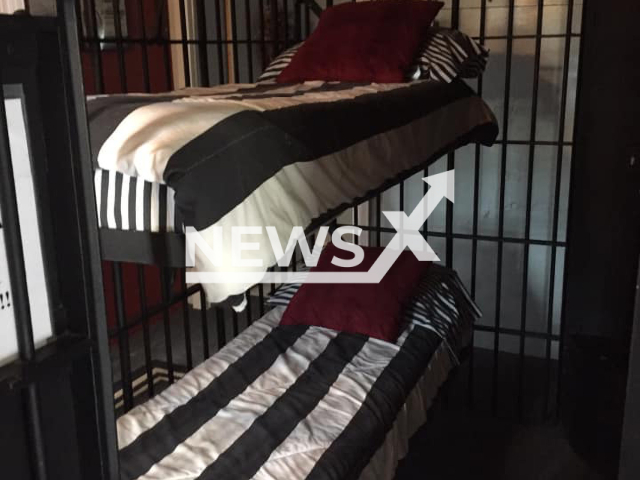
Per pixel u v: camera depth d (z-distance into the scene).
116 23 1.77
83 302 0.72
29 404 0.67
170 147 1.04
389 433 1.80
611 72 2.15
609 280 2.25
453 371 2.39
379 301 2.27
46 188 0.68
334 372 1.99
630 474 0.77
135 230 1.09
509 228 3.05
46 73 0.67
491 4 2.85
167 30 2.45
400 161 1.74
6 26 0.61
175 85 3.03
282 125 1.24
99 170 1.09
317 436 1.65
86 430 0.74
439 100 2.10
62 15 0.67
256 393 1.87
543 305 3.08
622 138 2.14
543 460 2.40
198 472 1.50
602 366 2.24
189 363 2.18
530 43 2.83
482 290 3.17
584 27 2.21
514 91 2.91
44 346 0.69
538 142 2.59
